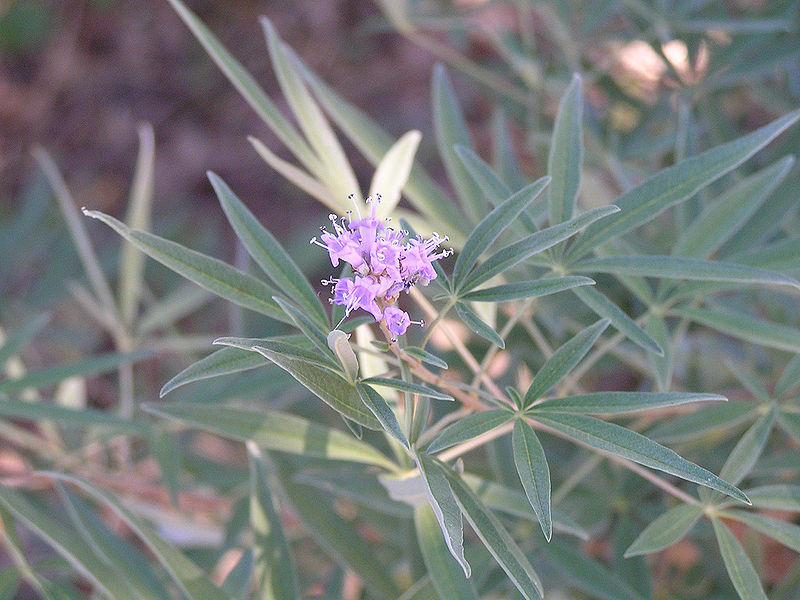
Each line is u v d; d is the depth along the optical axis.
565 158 0.42
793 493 0.40
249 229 0.39
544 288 0.36
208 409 0.44
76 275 0.91
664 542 0.40
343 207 0.47
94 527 0.45
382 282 0.35
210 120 1.29
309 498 0.48
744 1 0.67
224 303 1.04
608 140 0.63
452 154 0.50
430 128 1.19
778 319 0.56
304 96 0.48
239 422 0.44
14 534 0.46
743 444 0.42
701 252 0.45
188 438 0.67
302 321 0.35
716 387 0.59
